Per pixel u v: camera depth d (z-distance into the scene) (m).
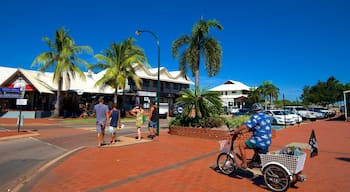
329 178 5.87
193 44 17.84
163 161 7.45
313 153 5.79
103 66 27.78
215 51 17.42
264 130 5.29
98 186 5.22
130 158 7.85
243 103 53.28
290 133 15.20
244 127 5.42
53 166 6.83
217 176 5.93
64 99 29.59
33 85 24.92
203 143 10.81
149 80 37.50
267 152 5.37
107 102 32.50
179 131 13.33
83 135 13.80
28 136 12.90
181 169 6.56
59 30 25.44
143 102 36.62
